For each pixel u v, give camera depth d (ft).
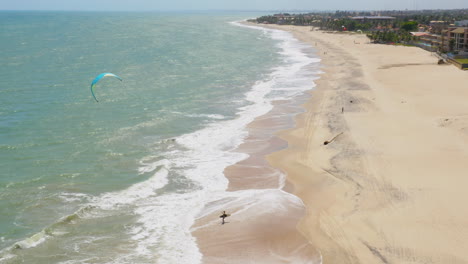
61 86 221.87
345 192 107.45
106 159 128.06
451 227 89.15
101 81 236.84
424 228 89.40
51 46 412.16
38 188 108.68
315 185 112.88
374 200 102.27
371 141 140.97
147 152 134.72
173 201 104.47
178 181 115.34
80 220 94.38
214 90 224.33
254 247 86.48
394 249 82.99
